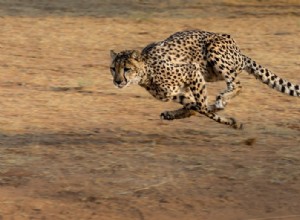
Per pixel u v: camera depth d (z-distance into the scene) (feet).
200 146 68.13
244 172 60.44
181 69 70.33
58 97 89.15
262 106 85.61
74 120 78.13
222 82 97.96
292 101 88.22
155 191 56.34
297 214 52.54
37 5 172.76
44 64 110.42
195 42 73.15
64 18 154.71
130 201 54.54
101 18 156.04
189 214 52.47
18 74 102.89
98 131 73.67
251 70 77.30
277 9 171.53
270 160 63.57
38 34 135.95
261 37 135.95
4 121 76.89
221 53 73.36
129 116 80.38
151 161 63.26
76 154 65.16
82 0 182.29
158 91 71.00
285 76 102.83
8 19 151.12
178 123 77.15
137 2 181.16
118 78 68.54
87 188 57.11
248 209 53.31
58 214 52.65
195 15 162.20
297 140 70.38
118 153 65.57
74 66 109.29
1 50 120.16
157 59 70.03
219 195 55.67
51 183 58.18
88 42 130.00
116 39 133.80
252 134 72.54
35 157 64.34
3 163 62.64
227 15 162.81
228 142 69.56
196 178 59.00
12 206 53.88
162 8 172.35
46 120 77.92
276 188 57.11
